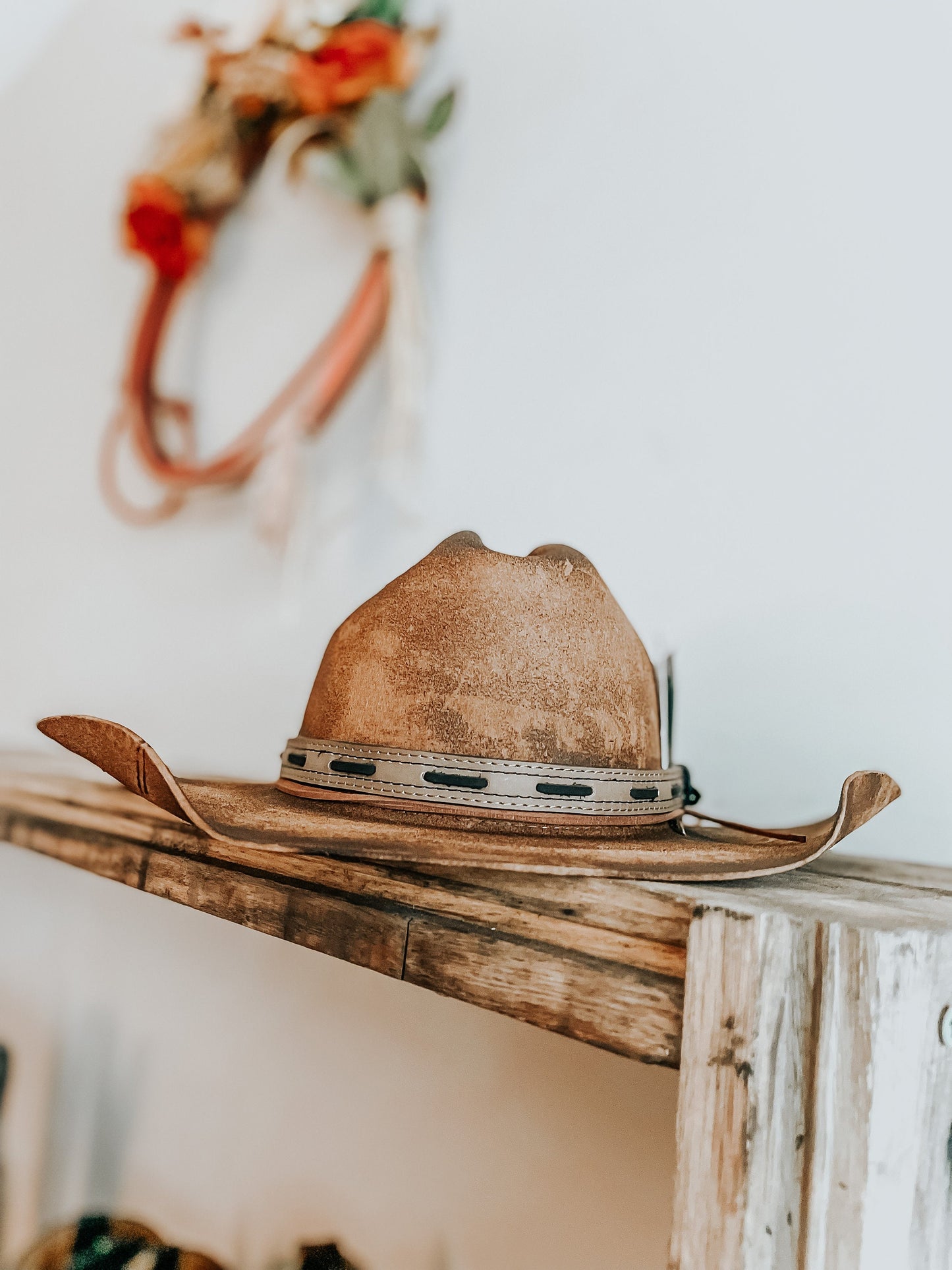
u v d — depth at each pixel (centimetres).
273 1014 94
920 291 71
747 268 81
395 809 51
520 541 93
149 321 124
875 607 71
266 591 113
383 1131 83
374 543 104
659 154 88
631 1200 66
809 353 77
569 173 95
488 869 46
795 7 81
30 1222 110
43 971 120
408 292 100
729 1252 35
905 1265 36
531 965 43
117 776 46
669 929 39
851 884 51
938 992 38
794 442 76
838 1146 36
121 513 133
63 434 147
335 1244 80
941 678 67
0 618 152
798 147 79
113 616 132
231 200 123
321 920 52
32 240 161
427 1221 78
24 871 126
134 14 147
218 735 115
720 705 77
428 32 105
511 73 101
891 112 75
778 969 36
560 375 92
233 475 113
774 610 76
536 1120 73
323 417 106
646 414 86
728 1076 36
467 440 98
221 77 115
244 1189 92
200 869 60
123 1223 90
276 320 120
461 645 52
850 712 71
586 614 54
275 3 113
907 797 67
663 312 86
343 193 104
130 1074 106
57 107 161
